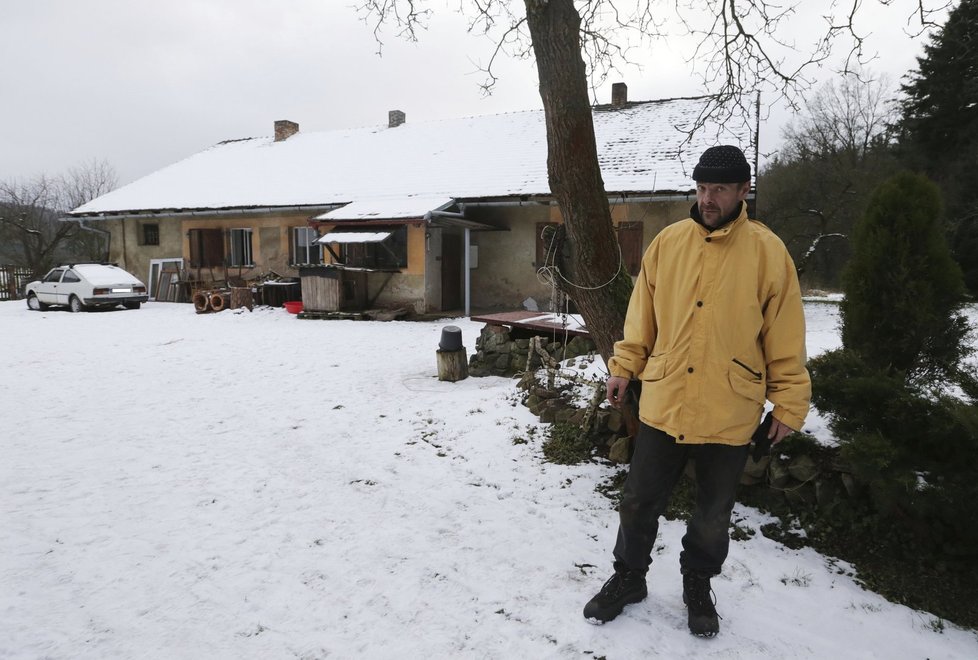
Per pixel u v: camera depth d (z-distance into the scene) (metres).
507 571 3.02
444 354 7.16
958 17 6.48
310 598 2.81
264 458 4.80
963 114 18.08
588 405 4.81
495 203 14.41
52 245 26.78
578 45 3.61
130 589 2.90
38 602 2.79
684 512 3.53
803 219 21.97
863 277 3.49
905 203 3.41
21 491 4.15
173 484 4.26
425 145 19.36
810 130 27.88
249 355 9.51
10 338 11.52
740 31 5.13
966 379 3.22
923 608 2.74
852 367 3.15
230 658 2.39
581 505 3.75
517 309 15.38
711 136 14.48
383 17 5.54
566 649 2.40
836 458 3.36
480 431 5.07
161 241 19.56
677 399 2.31
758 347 2.30
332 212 15.16
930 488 2.71
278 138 23.31
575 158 3.68
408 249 14.62
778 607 2.70
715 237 2.25
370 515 3.71
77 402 6.70
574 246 3.89
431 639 2.49
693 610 2.49
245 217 18.16
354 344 10.42
